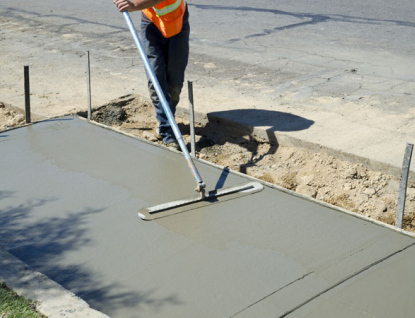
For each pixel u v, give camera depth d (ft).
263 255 12.36
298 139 18.28
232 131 20.13
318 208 14.28
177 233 13.21
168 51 18.58
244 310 10.67
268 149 18.99
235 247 12.66
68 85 25.16
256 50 30.58
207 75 26.23
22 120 21.77
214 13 40.16
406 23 35.88
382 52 29.63
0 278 11.43
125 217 13.93
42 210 14.30
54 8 44.06
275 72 26.48
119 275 11.73
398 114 20.36
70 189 15.35
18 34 35.55
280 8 41.22
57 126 19.86
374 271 11.76
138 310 10.70
